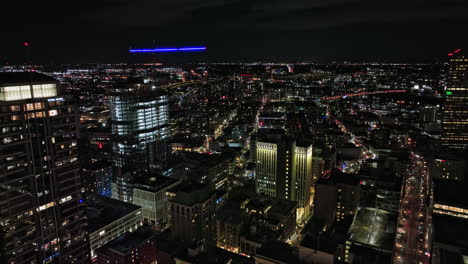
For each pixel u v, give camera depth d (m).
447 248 116.50
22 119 136.00
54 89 146.62
